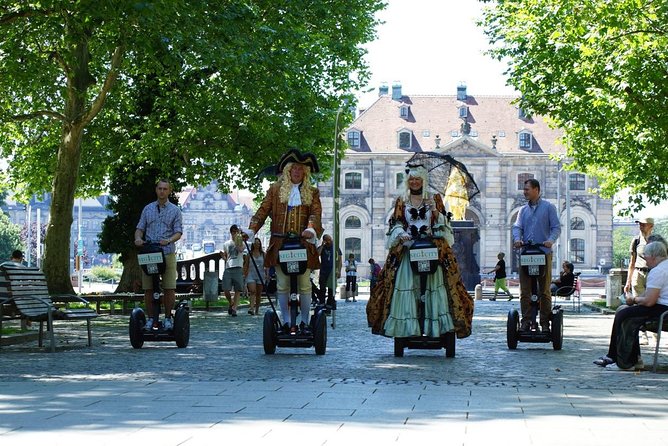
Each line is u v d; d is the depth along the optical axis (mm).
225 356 13789
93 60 32781
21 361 12914
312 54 34000
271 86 28438
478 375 11297
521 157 96000
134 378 10617
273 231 14156
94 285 90312
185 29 24750
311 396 8891
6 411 7773
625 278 33375
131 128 35469
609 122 32625
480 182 95812
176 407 8055
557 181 96188
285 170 14180
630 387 10125
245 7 26406
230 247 27266
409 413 7805
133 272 35188
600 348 15766
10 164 37531
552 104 33500
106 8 22156
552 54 31719
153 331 15250
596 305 36188
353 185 97250
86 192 39344
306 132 34625
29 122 36062
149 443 6309
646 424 7363
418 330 13516
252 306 27906
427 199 13734
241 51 26500
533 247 15133
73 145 29359
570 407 8320
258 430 6859
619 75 29375
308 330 14133
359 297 53531
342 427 7027
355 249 97188
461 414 7797
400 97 101562
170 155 35562
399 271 13664
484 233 95625
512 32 33812
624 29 27266
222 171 37406
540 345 16422
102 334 18672
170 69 27797
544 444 6430
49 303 14781
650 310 12211
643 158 34125
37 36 25922
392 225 13711
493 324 23562
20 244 115250
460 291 13648
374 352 14688
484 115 99750
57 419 7340
